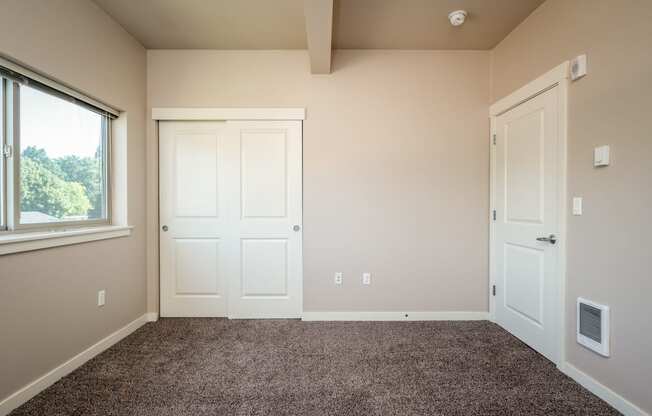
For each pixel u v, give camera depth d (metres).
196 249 2.68
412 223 2.62
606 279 1.51
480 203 2.62
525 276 2.15
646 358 1.33
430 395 1.56
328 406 1.48
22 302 1.51
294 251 2.66
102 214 2.24
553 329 1.87
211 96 2.61
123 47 2.29
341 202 2.63
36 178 1.71
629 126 1.40
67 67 1.78
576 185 1.70
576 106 1.70
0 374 1.42
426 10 2.07
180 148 2.66
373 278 2.63
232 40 2.45
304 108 2.61
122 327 2.27
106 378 1.72
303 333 2.34
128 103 2.35
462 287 2.62
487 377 1.73
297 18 2.16
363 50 2.61
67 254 1.78
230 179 2.64
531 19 2.09
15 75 1.55
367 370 1.80
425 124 2.61
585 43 1.64
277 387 1.63
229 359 1.93
